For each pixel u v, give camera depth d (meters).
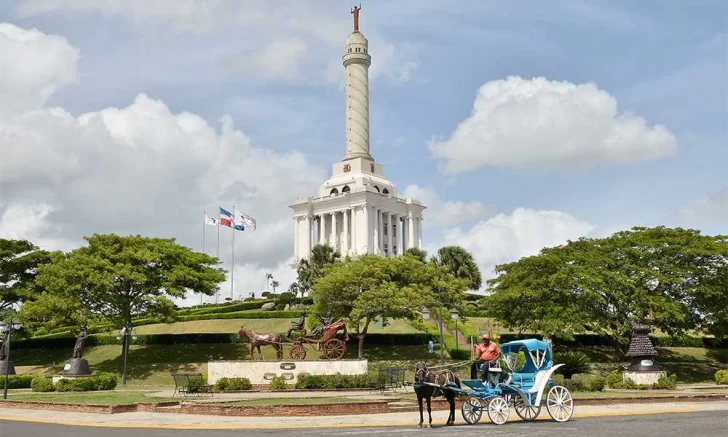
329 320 51.91
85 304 62.19
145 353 69.81
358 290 66.88
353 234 143.38
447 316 70.38
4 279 73.94
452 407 25.20
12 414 31.30
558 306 62.59
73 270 60.62
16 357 71.75
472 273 104.62
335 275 67.94
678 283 62.75
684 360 71.69
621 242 66.75
